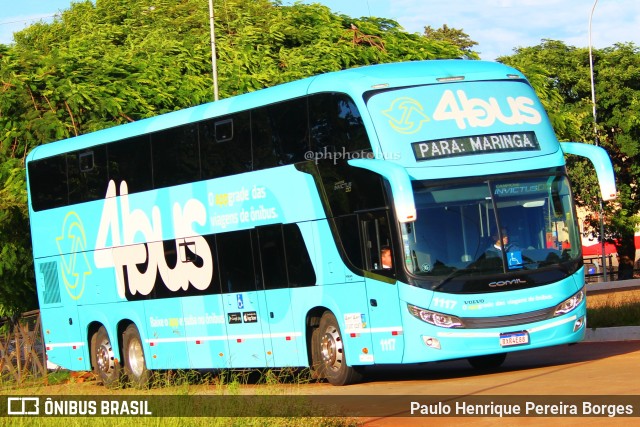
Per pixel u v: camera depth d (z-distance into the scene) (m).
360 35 37.06
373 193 14.80
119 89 29.39
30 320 27.08
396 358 14.73
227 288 18.03
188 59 33.72
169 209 19.33
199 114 18.62
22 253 26.95
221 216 18.06
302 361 16.56
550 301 14.75
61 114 28.30
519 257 14.70
